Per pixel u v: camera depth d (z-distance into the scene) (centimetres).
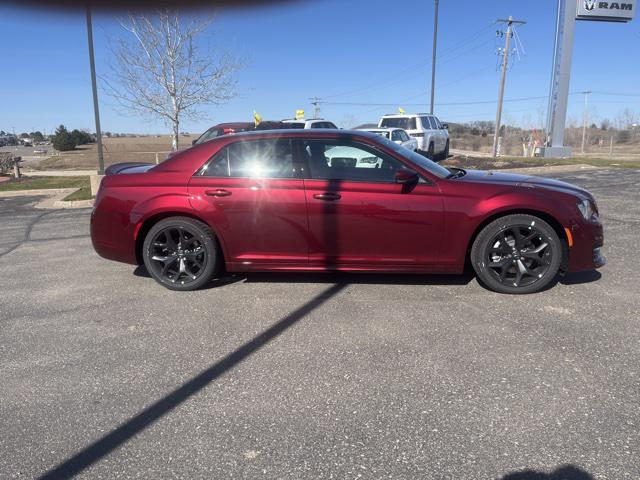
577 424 260
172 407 286
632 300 432
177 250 484
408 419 268
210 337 379
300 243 464
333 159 462
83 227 842
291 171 463
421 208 444
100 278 538
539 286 447
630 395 285
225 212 465
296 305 439
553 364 322
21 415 281
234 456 242
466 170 527
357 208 448
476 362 327
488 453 239
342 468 232
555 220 441
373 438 253
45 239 755
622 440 246
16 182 1759
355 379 310
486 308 420
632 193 1045
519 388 295
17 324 412
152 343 371
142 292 488
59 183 1620
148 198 476
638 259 557
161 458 242
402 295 456
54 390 307
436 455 239
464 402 282
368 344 358
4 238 773
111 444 254
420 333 374
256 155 471
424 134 1777
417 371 318
